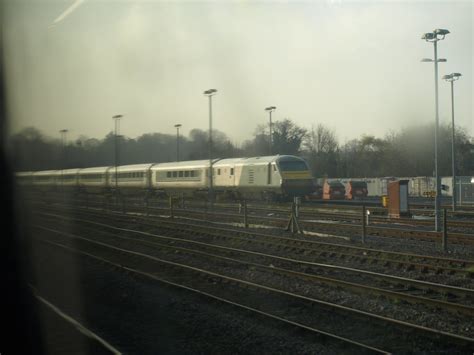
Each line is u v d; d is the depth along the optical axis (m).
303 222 24.20
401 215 27.25
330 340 7.95
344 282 11.78
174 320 9.41
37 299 10.59
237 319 9.33
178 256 17.12
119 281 12.97
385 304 10.24
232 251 17.38
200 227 24.11
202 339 8.30
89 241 20.06
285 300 10.74
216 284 12.64
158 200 46.25
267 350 7.68
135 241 20.69
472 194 46.34
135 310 10.16
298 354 7.48
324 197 49.88
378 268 14.25
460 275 13.02
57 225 25.69
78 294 11.49
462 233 20.95
